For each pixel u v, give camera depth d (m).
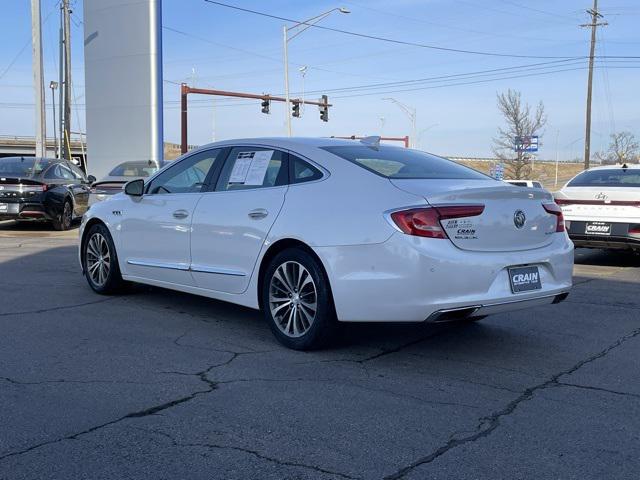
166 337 5.56
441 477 3.17
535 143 55.59
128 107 25.92
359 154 5.34
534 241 5.04
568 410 4.04
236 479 3.14
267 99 36.16
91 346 5.27
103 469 3.22
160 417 3.85
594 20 43.31
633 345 5.56
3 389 4.27
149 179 6.73
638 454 3.44
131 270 6.76
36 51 22.80
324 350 5.22
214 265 5.77
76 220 16.62
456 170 5.55
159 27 25.33
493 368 4.87
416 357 5.11
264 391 4.29
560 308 7.00
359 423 3.80
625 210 9.53
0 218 14.23
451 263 4.48
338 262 4.77
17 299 6.97
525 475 3.20
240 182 5.72
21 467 3.22
